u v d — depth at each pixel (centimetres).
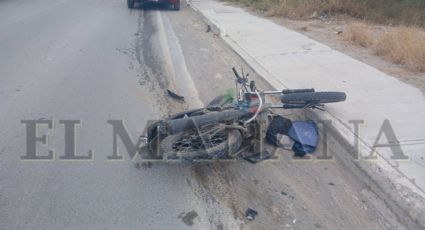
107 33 1187
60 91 690
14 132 537
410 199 395
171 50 1002
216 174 454
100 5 1872
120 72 807
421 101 608
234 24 1289
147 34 1195
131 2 1762
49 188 421
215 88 722
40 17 1442
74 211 387
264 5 1638
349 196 421
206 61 901
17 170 452
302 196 421
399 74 748
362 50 943
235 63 877
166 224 374
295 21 1371
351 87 674
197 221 379
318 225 380
